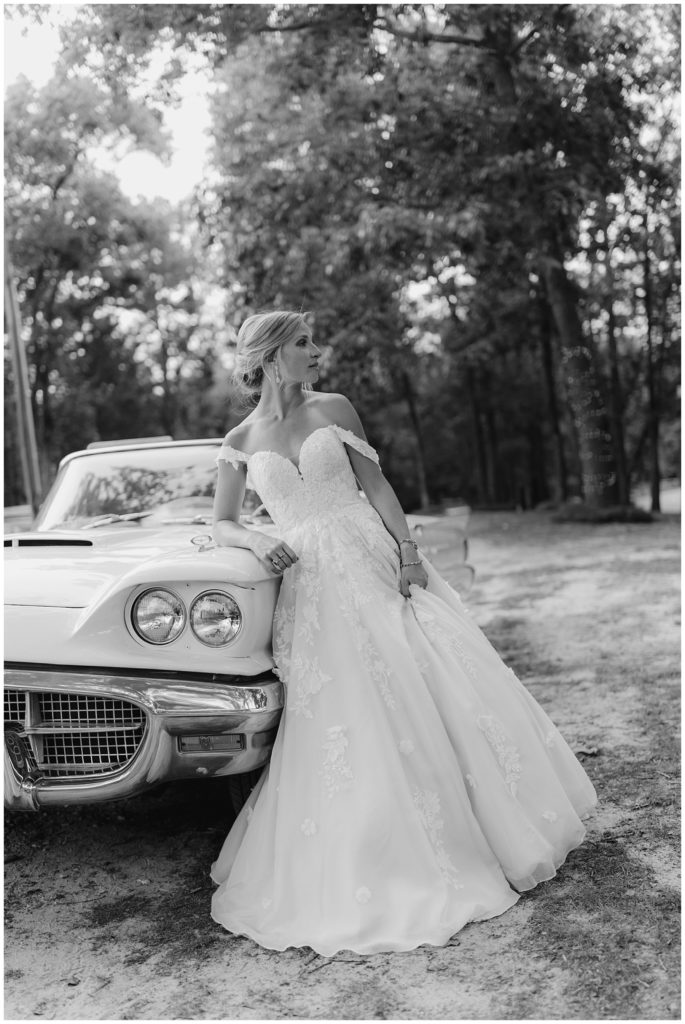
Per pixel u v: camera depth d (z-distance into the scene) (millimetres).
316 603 2645
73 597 2646
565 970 2018
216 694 2465
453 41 12422
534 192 12156
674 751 3451
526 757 2631
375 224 12000
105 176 19281
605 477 14977
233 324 14492
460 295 21469
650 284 17031
